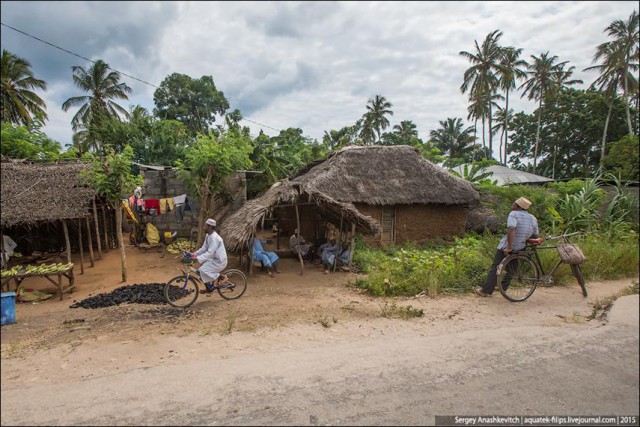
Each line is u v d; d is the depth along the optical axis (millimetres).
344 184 12648
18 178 10492
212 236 6887
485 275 7684
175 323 5797
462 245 11086
